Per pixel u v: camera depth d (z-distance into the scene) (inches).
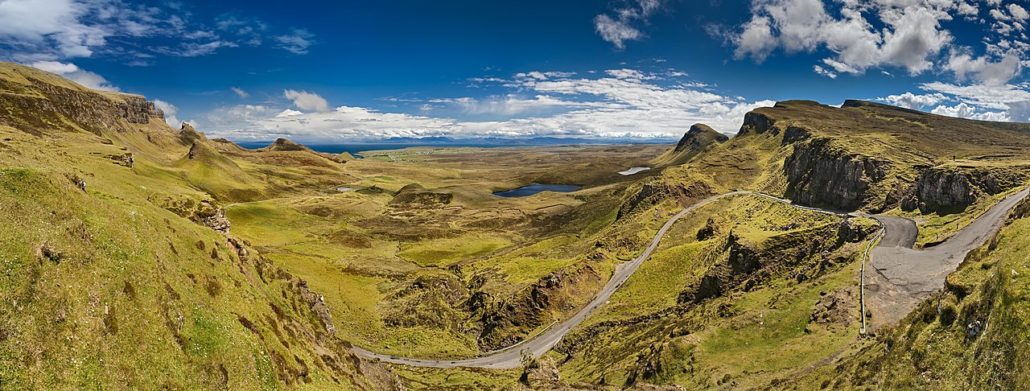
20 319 970.1
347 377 2030.0
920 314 1680.6
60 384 941.2
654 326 4205.2
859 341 2409.0
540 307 5403.5
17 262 1053.2
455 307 5999.0
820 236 4581.7
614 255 6948.8
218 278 1865.2
